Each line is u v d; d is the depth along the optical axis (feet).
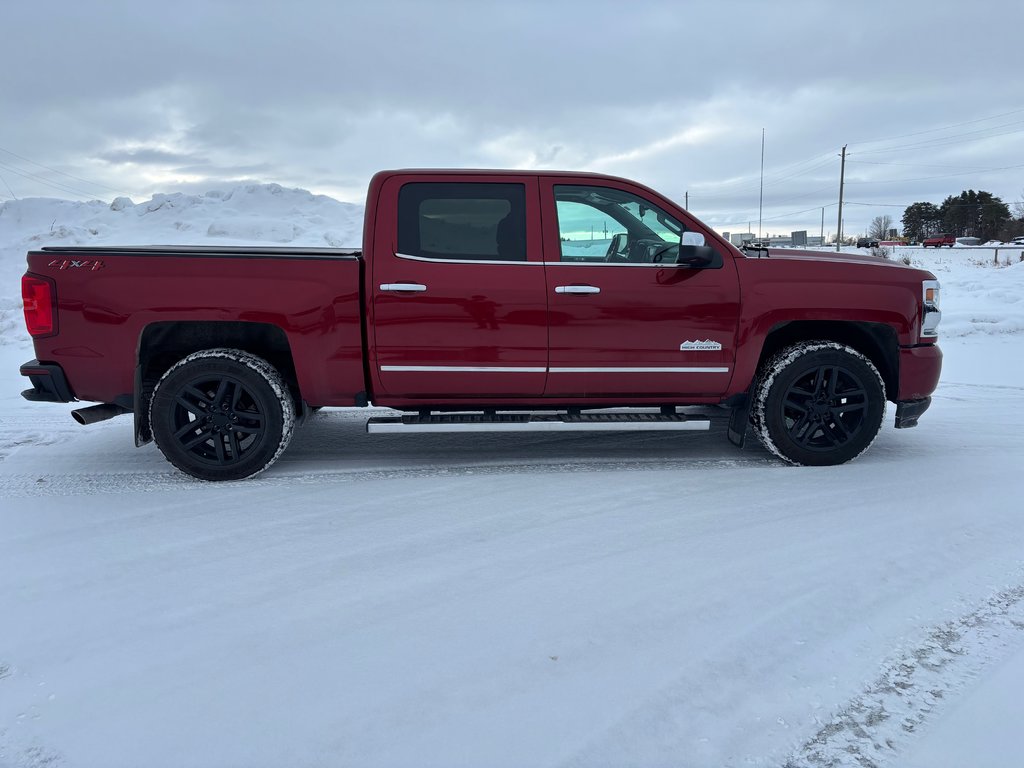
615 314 13.65
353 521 11.27
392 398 13.96
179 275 13.11
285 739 6.15
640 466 14.43
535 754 5.94
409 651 7.48
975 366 26.71
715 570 9.34
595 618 8.11
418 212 13.56
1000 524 10.90
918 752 6.01
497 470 14.19
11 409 20.49
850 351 13.97
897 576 9.16
